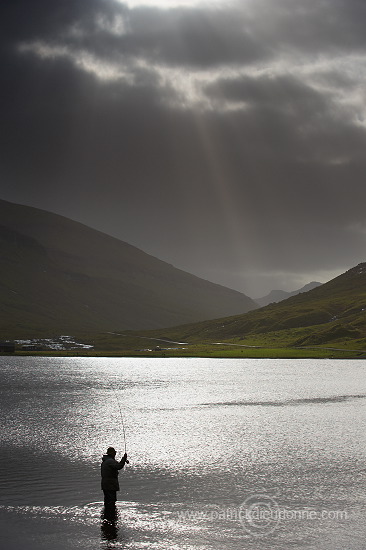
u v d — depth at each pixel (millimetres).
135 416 75125
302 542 30766
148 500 37781
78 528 32719
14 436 59688
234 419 71938
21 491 39438
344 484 41125
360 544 30438
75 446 54469
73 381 139875
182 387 121438
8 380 142125
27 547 30000
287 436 59500
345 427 65000
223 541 30922
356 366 186500
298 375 150750
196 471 45062
